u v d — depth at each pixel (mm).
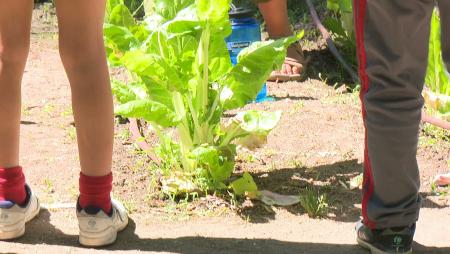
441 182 7379
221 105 7184
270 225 6613
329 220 6723
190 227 6551
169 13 7297
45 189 7289
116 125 9047
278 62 6992
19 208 6145
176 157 7387
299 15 13555
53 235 6309
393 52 5219
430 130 8648
